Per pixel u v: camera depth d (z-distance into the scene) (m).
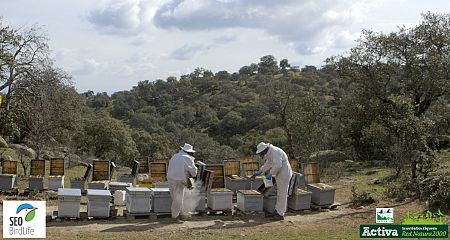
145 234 9.64
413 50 24.64
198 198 11.92
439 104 26.02
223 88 92.56
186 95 93.12
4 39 27.94
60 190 11.14
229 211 12.06
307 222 11.29
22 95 29.00
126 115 80.44
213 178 12.61
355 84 26.88
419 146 16.36
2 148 29.25
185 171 11.10
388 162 24.36
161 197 11.34
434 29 24.73
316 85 72.62
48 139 29.03
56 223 10.52
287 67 114.75
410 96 25.28
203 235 9.64
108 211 11.02
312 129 27.09
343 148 34.09
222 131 63.47
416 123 16.47
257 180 14.04
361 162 29.28
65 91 31.91
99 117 43.56
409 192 14.28
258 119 60.34
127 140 42.53
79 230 9.91
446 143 30.19
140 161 16.56
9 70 28.48
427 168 15.56
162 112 81.44
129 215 11.10
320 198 12.77
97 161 14.35
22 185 16.16
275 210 11.76
